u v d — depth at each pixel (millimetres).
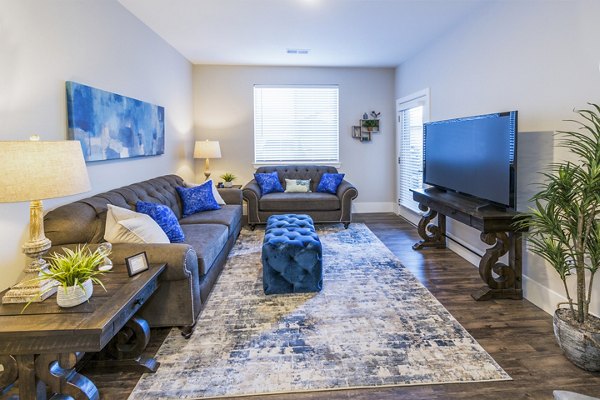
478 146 2922
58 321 1378
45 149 1432
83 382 1490
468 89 3537
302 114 5875
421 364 1900
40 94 2139
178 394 1703
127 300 1563
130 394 1706
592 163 1786
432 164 3801
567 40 2297
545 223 1934
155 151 3941
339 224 5203
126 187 3014
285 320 2395
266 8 3320
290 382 1773
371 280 3076
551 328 2275
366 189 6082
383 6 3291
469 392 1694
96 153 2701
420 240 4355
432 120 4398
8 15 1889
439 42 4160
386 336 2182
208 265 2568
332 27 3838
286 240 2828
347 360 1944
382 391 1708
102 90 2795
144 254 1953
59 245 2047
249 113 5746
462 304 2617
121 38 3186
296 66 5715
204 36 4125
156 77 4031
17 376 1413
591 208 1796
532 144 2635
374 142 6008
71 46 2439
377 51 4789
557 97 2393
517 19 2773
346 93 5871
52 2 2238
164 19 3578
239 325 2334
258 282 3059
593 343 1763
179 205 3797
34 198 1398
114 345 1862
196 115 5664
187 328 2178
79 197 2498
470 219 2793
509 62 2889
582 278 1855
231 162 5809
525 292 2707
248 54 4949
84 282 1533
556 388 1716
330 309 2547
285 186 5512
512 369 1856
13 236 1922
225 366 1909
